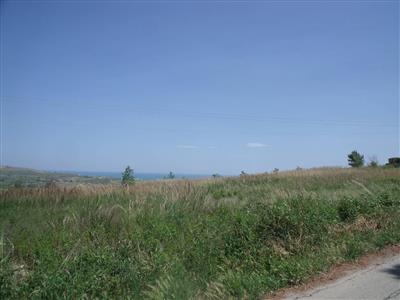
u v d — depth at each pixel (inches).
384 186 694.5
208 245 359.9
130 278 292.7
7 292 257.4
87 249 327.0
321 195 541.0
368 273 293.0
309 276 289.0
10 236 351.6
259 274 298.4
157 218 405.1
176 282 287.3
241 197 631.2
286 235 354.9
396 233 383.9
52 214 428.5
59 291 265.9
